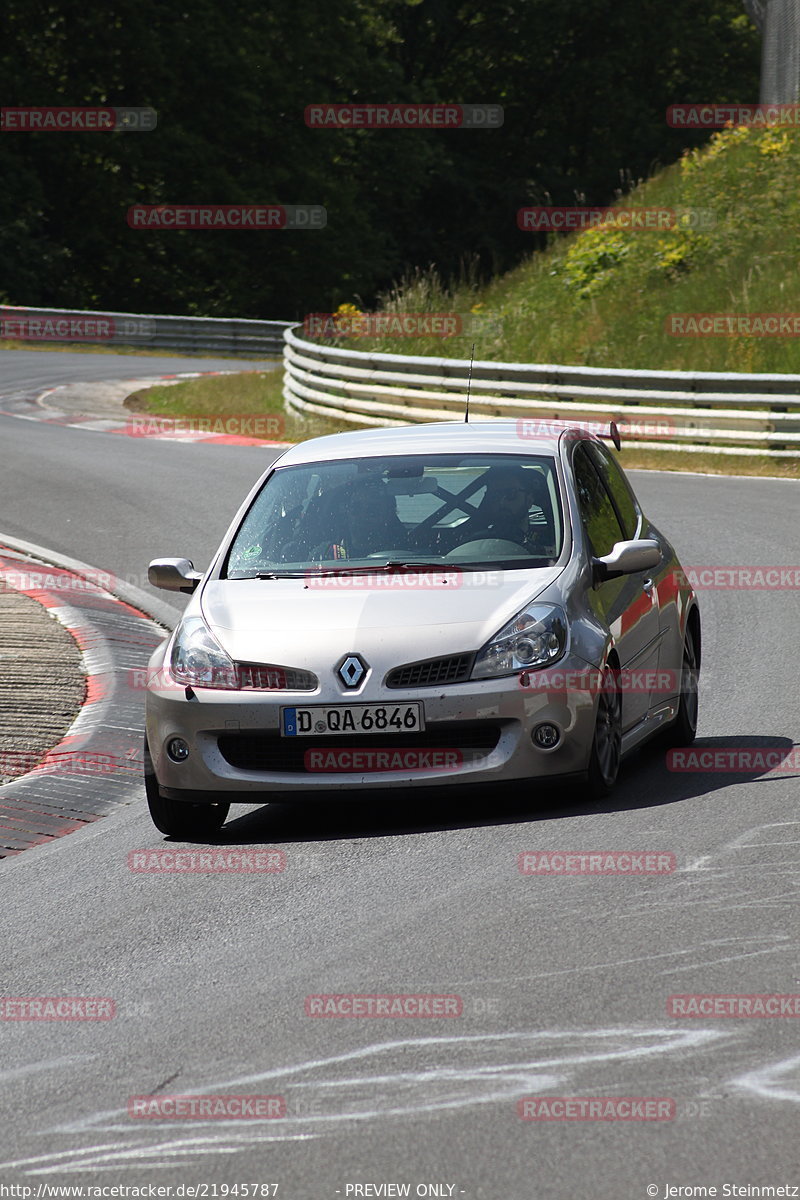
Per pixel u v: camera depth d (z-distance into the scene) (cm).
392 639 2375
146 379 12800
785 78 12062
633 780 2598
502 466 2764
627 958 1719
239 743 2392
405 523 2672
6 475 7375
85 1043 1602
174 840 2478
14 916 2097
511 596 2447
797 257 9338
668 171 11694
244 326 16075
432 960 1759
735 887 1944
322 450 2928
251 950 1853
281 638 2417
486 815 2430
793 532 5356
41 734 3167
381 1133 1334
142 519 6072
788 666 3444
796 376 7188
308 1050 1526
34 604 4522
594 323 9506
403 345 10094
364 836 2362
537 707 2339
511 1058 1470
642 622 2683
